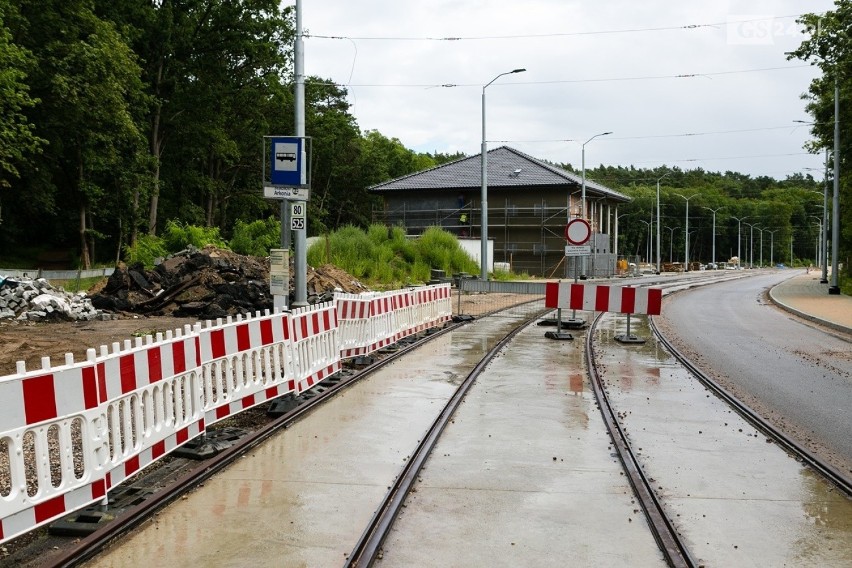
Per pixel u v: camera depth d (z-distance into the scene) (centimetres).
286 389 959
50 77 3722
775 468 707
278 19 4731
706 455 751
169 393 696
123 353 613
